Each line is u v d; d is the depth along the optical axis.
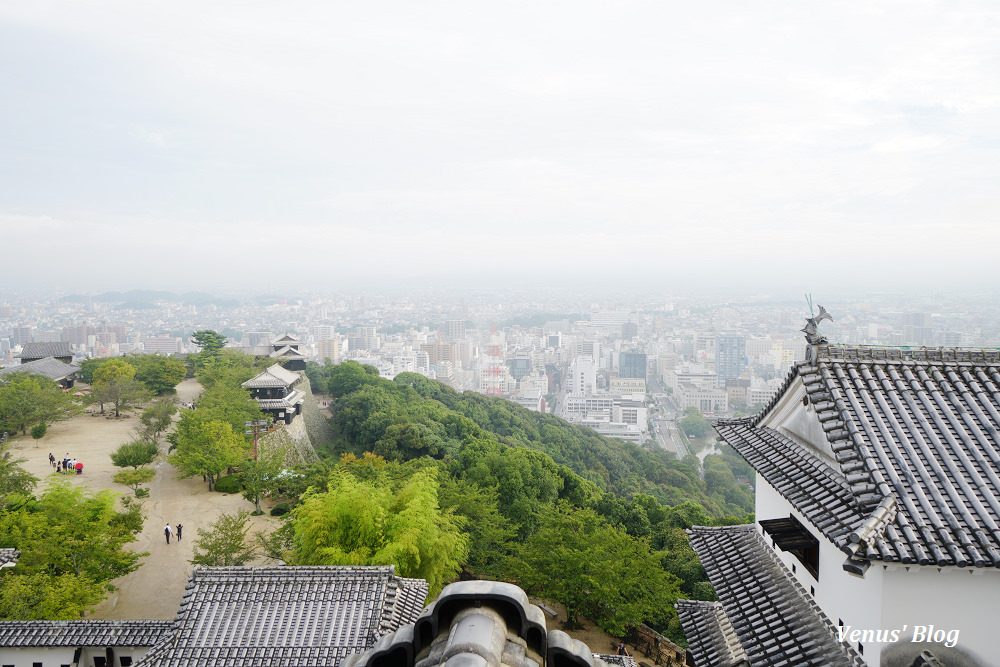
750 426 16.73
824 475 12.30
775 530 14.33
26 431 70.31
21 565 31.19
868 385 12.84
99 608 36.06
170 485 56.78
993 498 10.57
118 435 70.88
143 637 23.31
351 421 91.50
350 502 31.97
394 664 5.15
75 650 23.08
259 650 19.36
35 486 48.34
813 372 13.28
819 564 13.36
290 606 20.62
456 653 4.16
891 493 10.48
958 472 11.04
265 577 21.33
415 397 113.88
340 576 21.44
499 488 58.91
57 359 104.44
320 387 124.19
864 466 11.12
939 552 9.73
